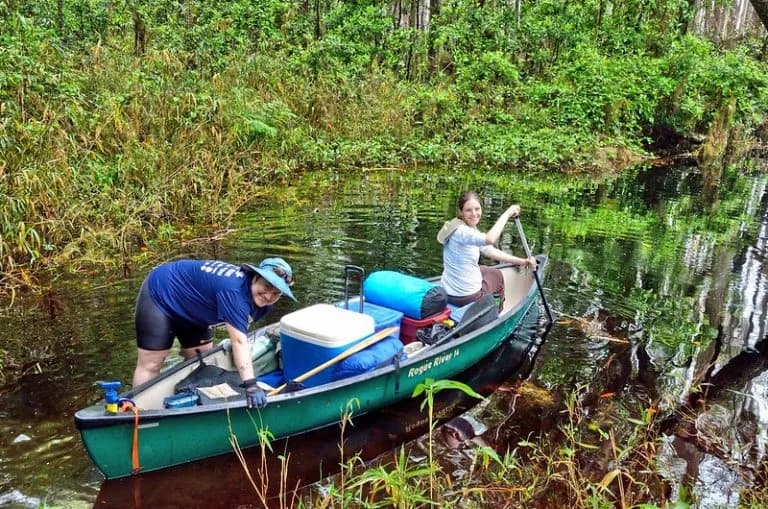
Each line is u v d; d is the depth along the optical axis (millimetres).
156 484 3545
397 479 3412
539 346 5457
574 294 6605
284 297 6016
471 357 4980
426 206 9898
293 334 4184
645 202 11172
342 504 3275
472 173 13219
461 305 5344
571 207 10539
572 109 16188
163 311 3914
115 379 4504
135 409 3395
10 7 10281
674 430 4312
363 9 18547
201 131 9797
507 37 18516
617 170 14594
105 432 3352
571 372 5043
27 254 6688
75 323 5367
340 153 12797
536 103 16766
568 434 4070
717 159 16750
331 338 4027
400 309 4770
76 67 9938
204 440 3672
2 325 5301
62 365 4680
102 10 13195
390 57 17438
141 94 9508
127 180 8211
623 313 6168
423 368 4469
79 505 3346
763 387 4863
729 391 4797
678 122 17828
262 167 10727
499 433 4230
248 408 3686
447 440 4137
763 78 18984
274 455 3885
